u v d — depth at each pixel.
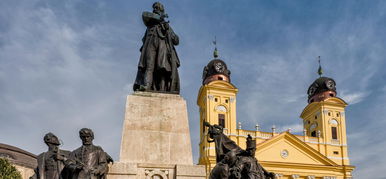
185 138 9.15
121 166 8.24
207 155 51.53
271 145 56.97
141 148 8.79
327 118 62.22
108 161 7.99
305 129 61.50
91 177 7.25
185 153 8.99
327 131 61.47
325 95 63.78
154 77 10.02
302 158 57.78
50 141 7.98
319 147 60.44
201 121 58.62
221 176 7.77
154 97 9.41
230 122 56.31
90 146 7.81
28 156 27.38
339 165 58.47
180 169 8.48
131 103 9.21
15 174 22.66
